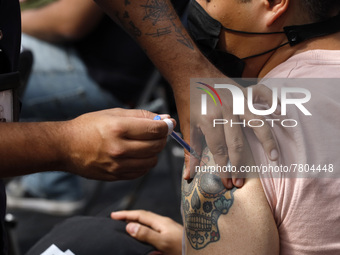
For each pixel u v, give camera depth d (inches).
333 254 48.1
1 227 54.2
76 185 127.3
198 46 60.4
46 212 126.3
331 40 54.3
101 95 120.7
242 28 55.3
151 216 68.1
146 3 61.7
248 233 48.7
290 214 48.3
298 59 54.1
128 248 62.1
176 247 64.8
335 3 53.4
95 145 46.6
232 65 58.1
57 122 48.4
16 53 57.7
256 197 49.2
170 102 115.5
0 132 46.4
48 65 116.1
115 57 110.3
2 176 47.2
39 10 108.0
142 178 124.5
